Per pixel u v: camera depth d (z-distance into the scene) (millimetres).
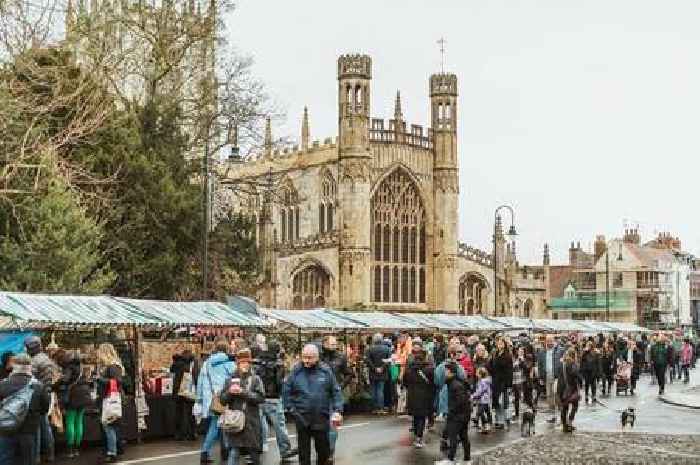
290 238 118000
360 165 109812
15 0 36969
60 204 40938
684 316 177625
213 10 63281
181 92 63562
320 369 18984
